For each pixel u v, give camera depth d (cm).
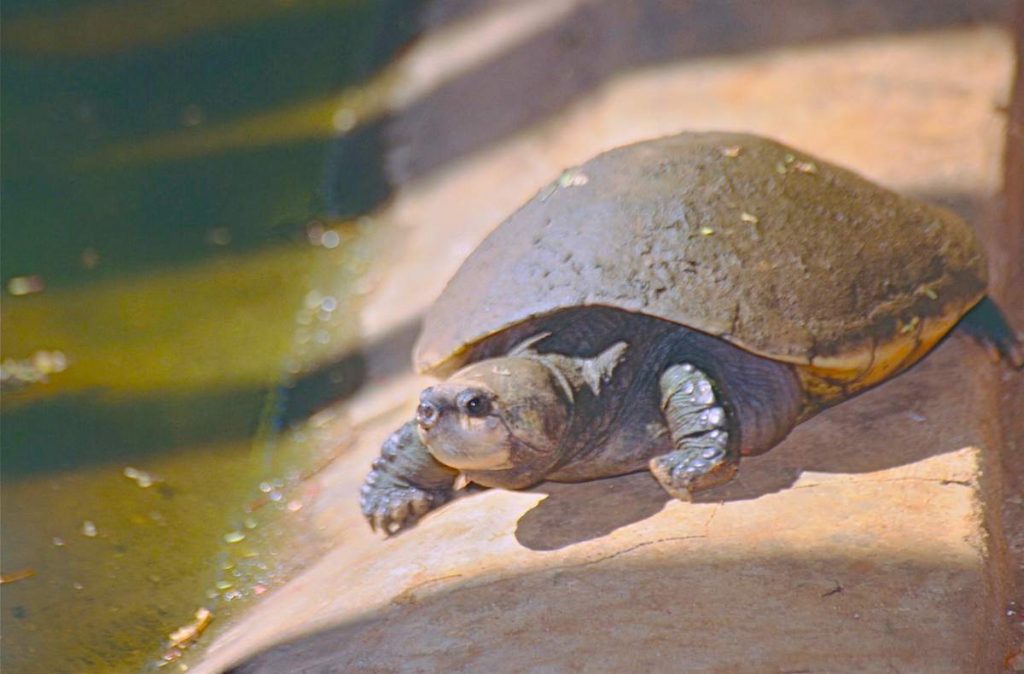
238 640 1274
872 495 1200
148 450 1702
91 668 1349
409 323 1819
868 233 1302
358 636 1134
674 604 1082
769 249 1240
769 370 1234
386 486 1354
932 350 1427
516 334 1292
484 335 1240
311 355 1842
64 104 2577
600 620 1076
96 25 2823
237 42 2708
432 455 1286
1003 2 2086
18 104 2581
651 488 1273
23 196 2305
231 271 2058
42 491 1645
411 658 1077
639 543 1170
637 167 1318
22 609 1450
